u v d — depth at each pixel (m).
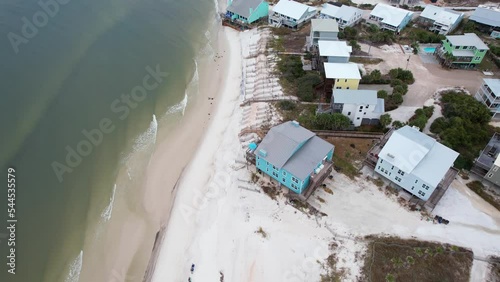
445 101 68.88
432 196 50.41
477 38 79.38
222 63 88.00
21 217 50.78
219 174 59.12
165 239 50.84
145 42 91.12
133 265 48.00
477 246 46.06
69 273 46.34
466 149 57.78
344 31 91.12
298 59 83.62
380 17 96.38
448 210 50.38
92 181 57.38
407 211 50.59
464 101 65.44
